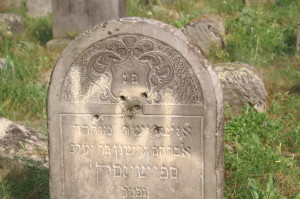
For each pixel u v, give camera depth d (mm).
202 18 6047
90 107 2967
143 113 2934
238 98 4434
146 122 2941
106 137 2986
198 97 2873
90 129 2988
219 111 2881
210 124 2883
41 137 3938
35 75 5371
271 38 6457
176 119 2912
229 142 3938
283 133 4082
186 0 8367
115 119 2963
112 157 3000
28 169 3498
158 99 2910
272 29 6711
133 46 2885
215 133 2887
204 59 2844
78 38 2916
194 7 8195
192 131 2908
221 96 2885
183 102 2893
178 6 8164
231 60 5863
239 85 4406
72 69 2945
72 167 3031
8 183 3416
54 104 2982
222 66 4492
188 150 2930
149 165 2979
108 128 2977
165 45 2857
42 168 3537
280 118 4398
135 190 3014
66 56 2936
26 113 4559
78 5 6254
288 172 3566
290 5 7773
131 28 2867
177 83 2881
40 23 7344
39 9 8016
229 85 4414
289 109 4512
